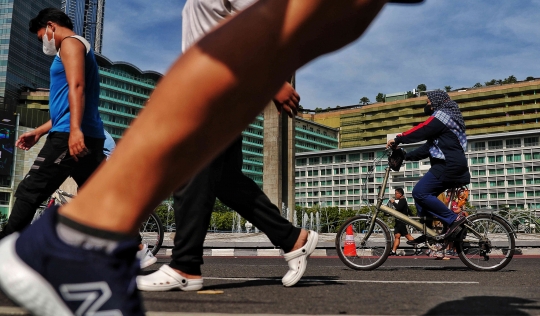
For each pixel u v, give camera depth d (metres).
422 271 4.62
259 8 0.66
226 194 2.75
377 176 104.19
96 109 3.23
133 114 122.50
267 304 1.99
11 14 120.50
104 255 0.66
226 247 13.24
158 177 0.66
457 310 1.90
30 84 126.88
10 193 97.19
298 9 0.65
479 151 120.38
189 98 0.63
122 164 0.65
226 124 0.66
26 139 3.63
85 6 184.00
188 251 2.46
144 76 125.31
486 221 4.97
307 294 2.36
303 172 142.62
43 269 0.65
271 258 10.24
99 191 0.66
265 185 21.16
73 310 0.66
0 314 1.60
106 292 0.65
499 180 117.31
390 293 2.44
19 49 122.94
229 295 2.27
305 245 2.77
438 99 5.02
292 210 21.83
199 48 0.65
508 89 131.25
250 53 0.64
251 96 0.66
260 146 141.12
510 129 129.88
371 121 156.00
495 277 3.71
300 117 159.12
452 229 4.96
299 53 0.67
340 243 5.14
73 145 2.96
